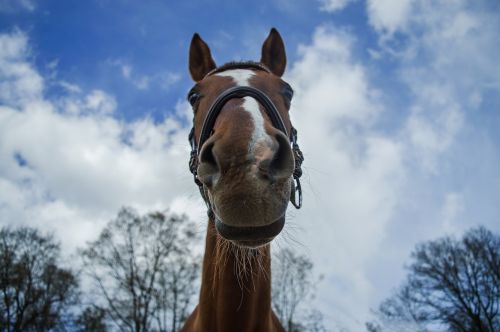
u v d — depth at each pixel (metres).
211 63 4.02
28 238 27.86
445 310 28.70
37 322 25.72
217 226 1.94
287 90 3.06
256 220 1.73
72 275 27.16
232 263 2.63
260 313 2.81
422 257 31.22
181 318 25.44
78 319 25.02
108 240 26.22
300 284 25.53
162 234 26.86
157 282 25.70
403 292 28.27
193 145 3.23
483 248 29.94
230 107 2.31
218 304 2.71
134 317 24.03
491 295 28.44
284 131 2.58
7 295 25.89
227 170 1.78
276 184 1.83
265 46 4.14
